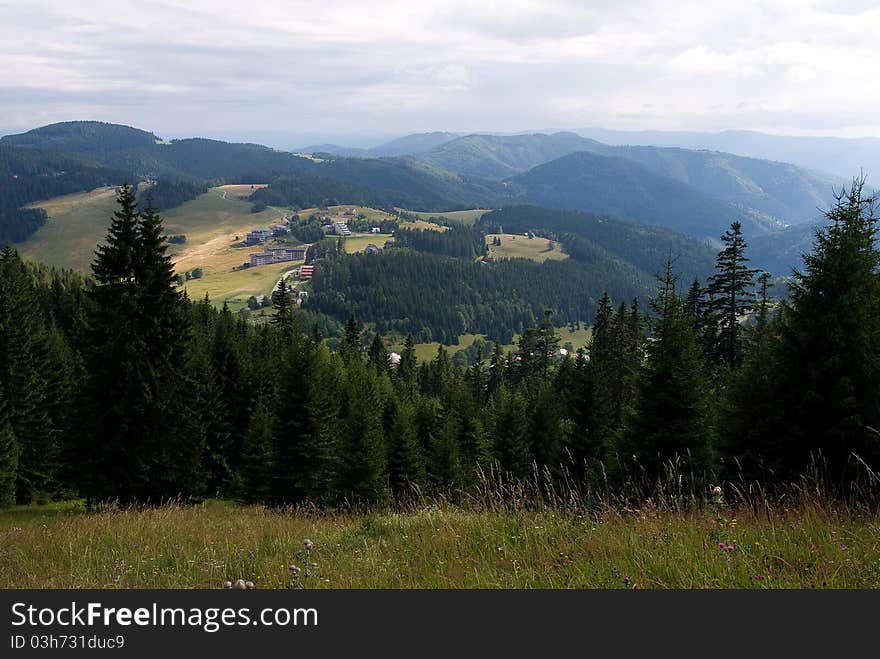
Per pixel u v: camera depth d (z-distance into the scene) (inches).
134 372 1112.8
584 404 1096.8
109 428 1127.6
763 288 1296.8
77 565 307.6
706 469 668.7
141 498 1141.7
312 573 252.4
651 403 737.6
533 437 1413.6
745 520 269.3
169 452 1157.1
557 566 227.3
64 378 1793.8
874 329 542.9
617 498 334.6
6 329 1462.8
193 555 316.8
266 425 1503.4
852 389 529.7
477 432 1763.0
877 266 572.1
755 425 613.6
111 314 1103.6
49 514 1075.3
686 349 756.0
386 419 2048.5
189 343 1204.5
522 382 2645.2
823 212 602.5
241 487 1534.2
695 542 233.6
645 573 207.5
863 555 208.1
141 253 1128.2
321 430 1285.7
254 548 328.2
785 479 539.5
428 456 1523.1
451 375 4099.4
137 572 285.7
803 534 235.8
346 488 1123.3
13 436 1339.8
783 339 600.1
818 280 579.8
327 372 2006.6
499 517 316.8
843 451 533.0
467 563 243.1
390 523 363.6
